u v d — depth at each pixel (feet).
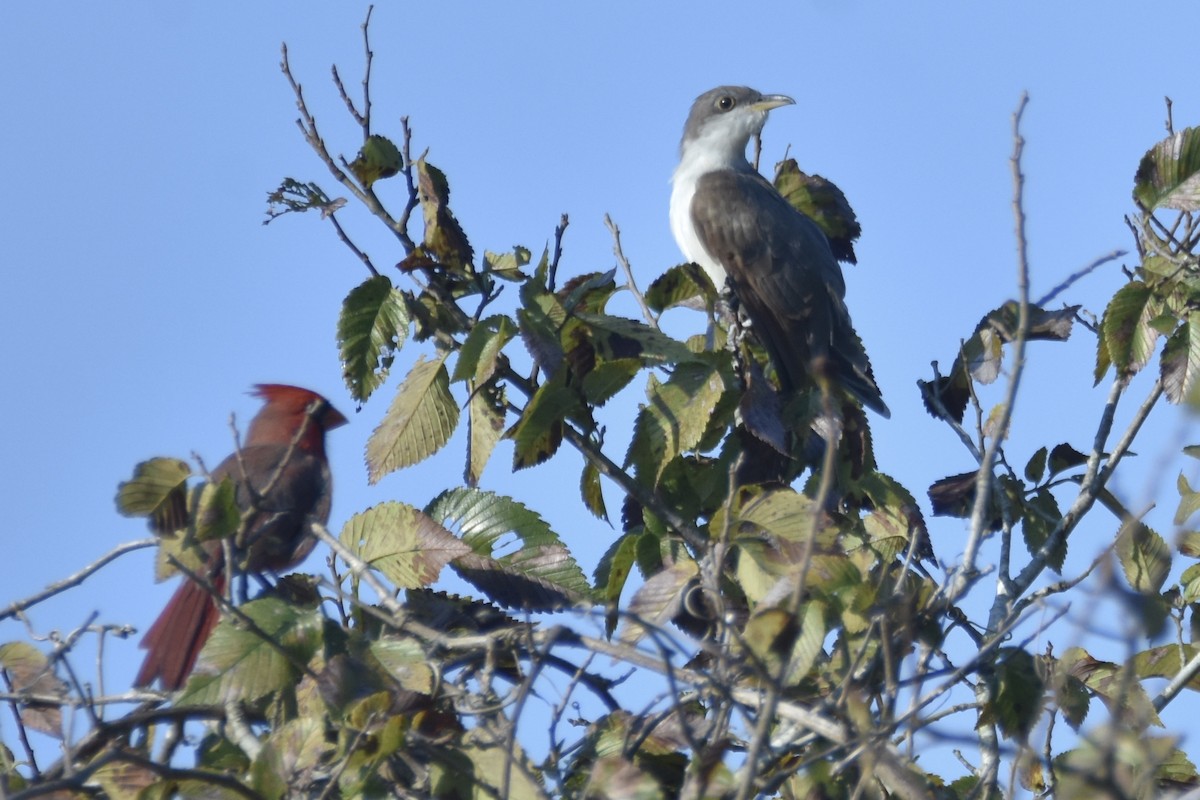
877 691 27.71
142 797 26.61
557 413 35.63
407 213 38.86
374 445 36.52
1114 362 37.45
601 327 36.65
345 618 32.81
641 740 27.55
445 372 36.86
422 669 28.14
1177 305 37.45
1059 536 36.27
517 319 35.60
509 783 25.34
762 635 23.79
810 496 36.68
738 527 30.01
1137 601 21.81
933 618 28.37
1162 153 38.78
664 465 35.91
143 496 30.96
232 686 28.43
